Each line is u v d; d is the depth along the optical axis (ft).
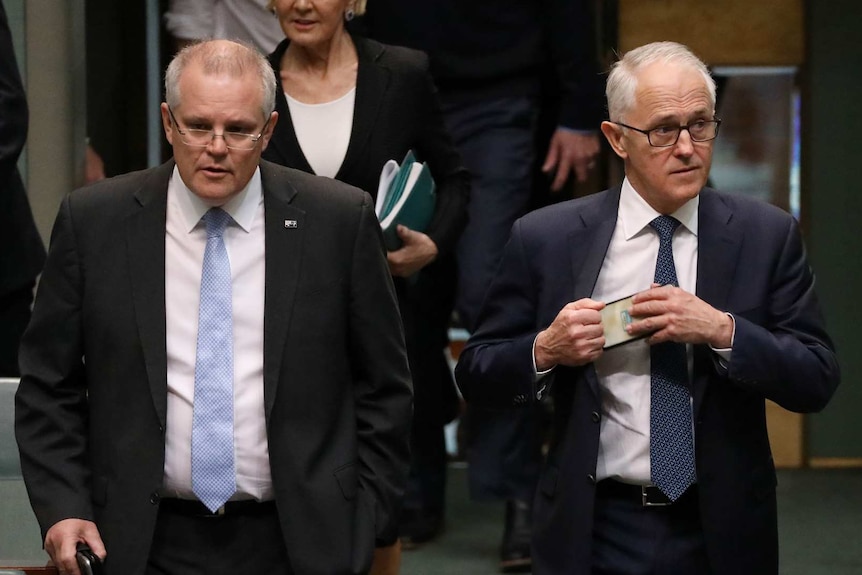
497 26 49.62
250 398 28.68
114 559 28.19
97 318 28.91
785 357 29.53
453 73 49.67
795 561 49.34
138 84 53.47
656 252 31.14
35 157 49.83
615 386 30.63
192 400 28.58
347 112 38.34
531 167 50.37
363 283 29.68
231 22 48.11
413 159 38.22
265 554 28.86
